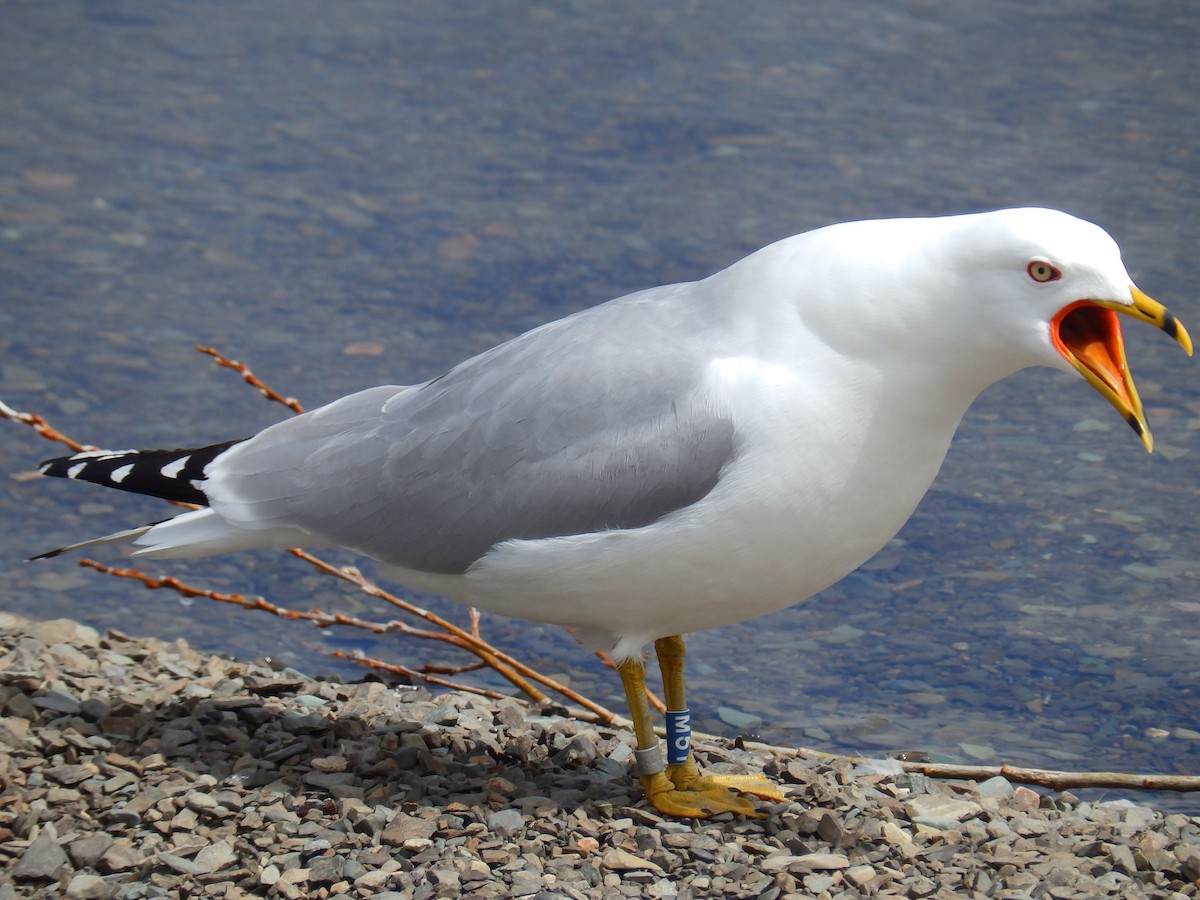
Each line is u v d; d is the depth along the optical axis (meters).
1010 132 20.14
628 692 8.81
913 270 7.94
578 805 8.85
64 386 15.30
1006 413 15.18
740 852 8.32
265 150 19.89
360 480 8.72
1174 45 22.58
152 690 9.97
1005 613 12.25
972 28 23.30
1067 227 7.75
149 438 14.52
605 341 8.48
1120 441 14.62
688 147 19.91
